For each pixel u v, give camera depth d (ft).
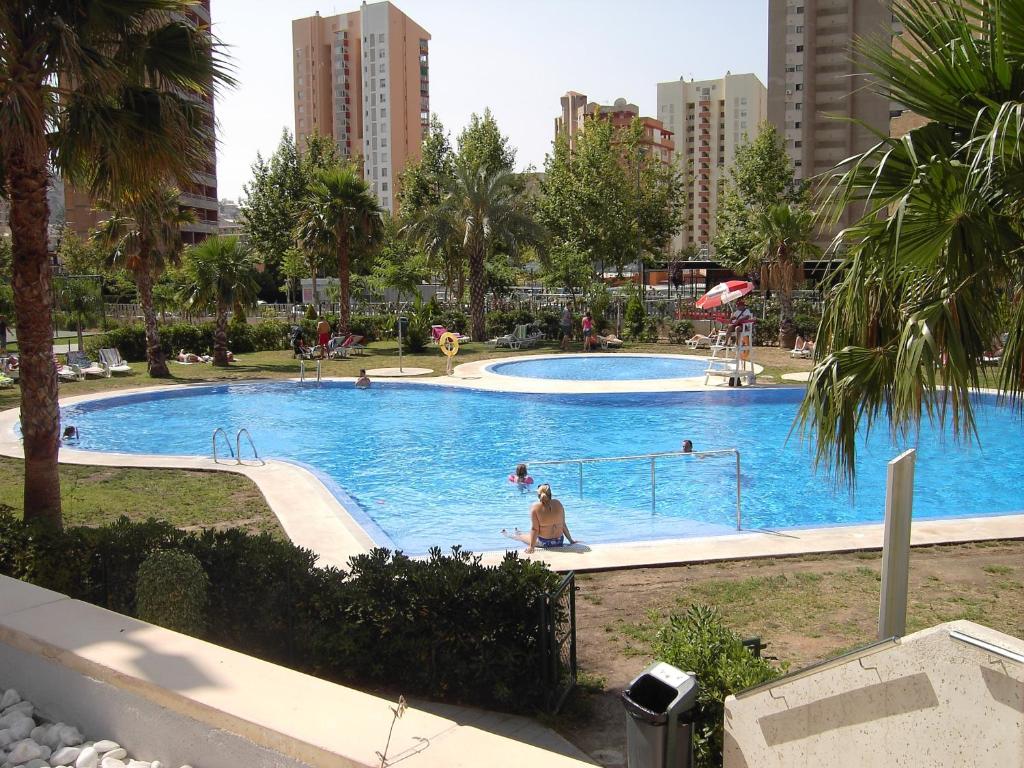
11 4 27.43
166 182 33.12
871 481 50.83
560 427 68.64
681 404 76.38
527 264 197.16
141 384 85.05
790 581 29.55
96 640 14.07
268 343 120.67
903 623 16.71
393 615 20.13
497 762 10.04
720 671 15.38
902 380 15.39
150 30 30.25
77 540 22.88
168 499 41.42
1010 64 15.05
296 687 12.23
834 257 17.08
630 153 177.37
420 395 83.25
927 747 8.35
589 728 19.04
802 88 250.98
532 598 19.72
